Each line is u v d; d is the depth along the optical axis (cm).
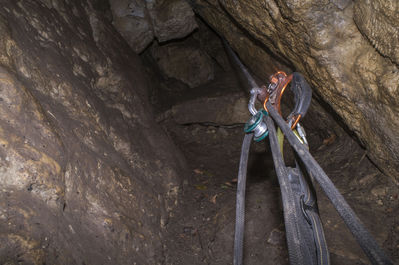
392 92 272
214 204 438
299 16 293
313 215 205
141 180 396
